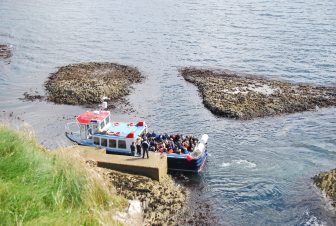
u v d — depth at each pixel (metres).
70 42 104.56
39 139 52.78
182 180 42.84
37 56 92.62
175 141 48.25
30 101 66.69
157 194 37.88
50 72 81.62
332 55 89.25
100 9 146.62
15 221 13.29
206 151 47.44
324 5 140.25
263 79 75.44
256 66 83.69
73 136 50.62
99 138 47.00
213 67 83.69
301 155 48.62
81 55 93.38
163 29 116.38
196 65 85.25
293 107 62.69
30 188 15.42
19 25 123.50
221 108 61.78
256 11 134.88
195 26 118.56
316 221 35.72
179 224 34.34
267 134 54.62
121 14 137.62
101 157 43.06
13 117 60.12
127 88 71.81
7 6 153.62
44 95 69.19
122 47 99.69
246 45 98.62
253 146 51.22
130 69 82.06
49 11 143.50
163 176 42.19
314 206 37.88
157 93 70.12
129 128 48.44
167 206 36.69
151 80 76.62
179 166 43.84
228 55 91.56
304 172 44.44
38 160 17.67
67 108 63.94
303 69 81.19
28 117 60.31
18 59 90.19
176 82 75.50
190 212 36.56
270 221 36.09
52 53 95.12
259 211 37.59
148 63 87.19
